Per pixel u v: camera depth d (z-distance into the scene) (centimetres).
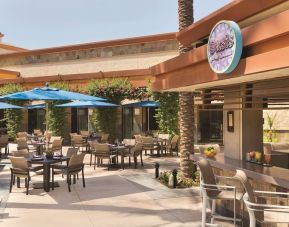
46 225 796
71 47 2975
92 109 2767
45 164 1119
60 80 2858
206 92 979
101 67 2883
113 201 1004
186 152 1260
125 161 1784
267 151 1265
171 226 791
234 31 643
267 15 702
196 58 793
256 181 730
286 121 2069
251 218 531
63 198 1038
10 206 952
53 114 2603
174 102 2078
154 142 1964
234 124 912
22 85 3006
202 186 711
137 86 2575
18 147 1844
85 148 2322
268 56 570
